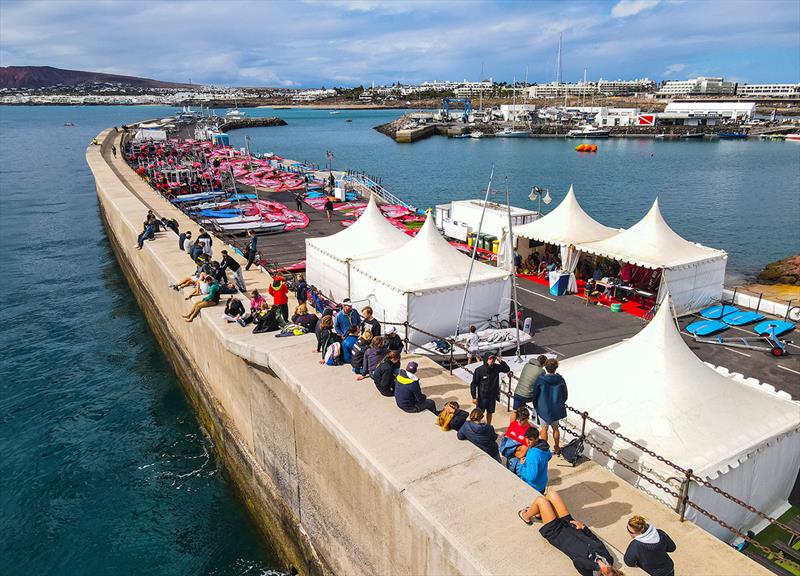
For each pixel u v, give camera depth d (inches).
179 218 1584.6
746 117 7322.8
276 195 2137.1
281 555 651.5
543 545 331.3
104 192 1953.7
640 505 406.9
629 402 498.6
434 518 354.6
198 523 705.6
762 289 1393.9
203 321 828.6
